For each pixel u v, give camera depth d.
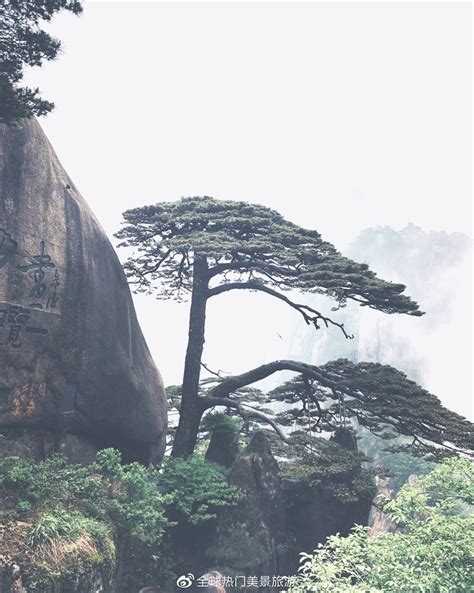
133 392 19.77
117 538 14.16
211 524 19.84
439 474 12.77
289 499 21.56
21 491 12.48
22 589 10.10
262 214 22.70
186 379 23.27
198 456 22.38
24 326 15.62
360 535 11.72
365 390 20.56
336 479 22.00
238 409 22.62
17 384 15.56
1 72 12.41
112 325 18.78
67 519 12.22
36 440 16.34
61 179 17.59
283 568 20.12
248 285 23.77
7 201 15.26
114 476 15.52
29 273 15.75
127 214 23.23
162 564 18.50
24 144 16.06
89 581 11.34
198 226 22.78
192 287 25.22
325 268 20.44
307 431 21.39
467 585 9.93
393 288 19.50
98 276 18.31
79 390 17.53
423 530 11.28
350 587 9.71
